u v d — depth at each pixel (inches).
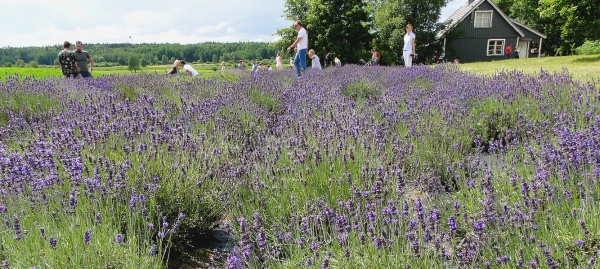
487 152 180.9
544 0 790.5
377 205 103.7
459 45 1588.3
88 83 322.3
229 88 281.4
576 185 110.3
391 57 1368.1
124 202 115.4
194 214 124.0
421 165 148.4
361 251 90.6
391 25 1433.3
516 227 91.4
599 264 75.0
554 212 98.6
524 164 126.9
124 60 2640.3
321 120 179.2
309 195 122.4
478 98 225.3
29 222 100.5
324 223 103.7
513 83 254.4
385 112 193.0
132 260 90.0
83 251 88.6
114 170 118.6
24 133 179.2
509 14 1987.0
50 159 125.2
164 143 143.0
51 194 112.1
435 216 90.4
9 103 233.0
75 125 170.1
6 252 88.5
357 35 1357.0
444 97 231.3
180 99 238.1
